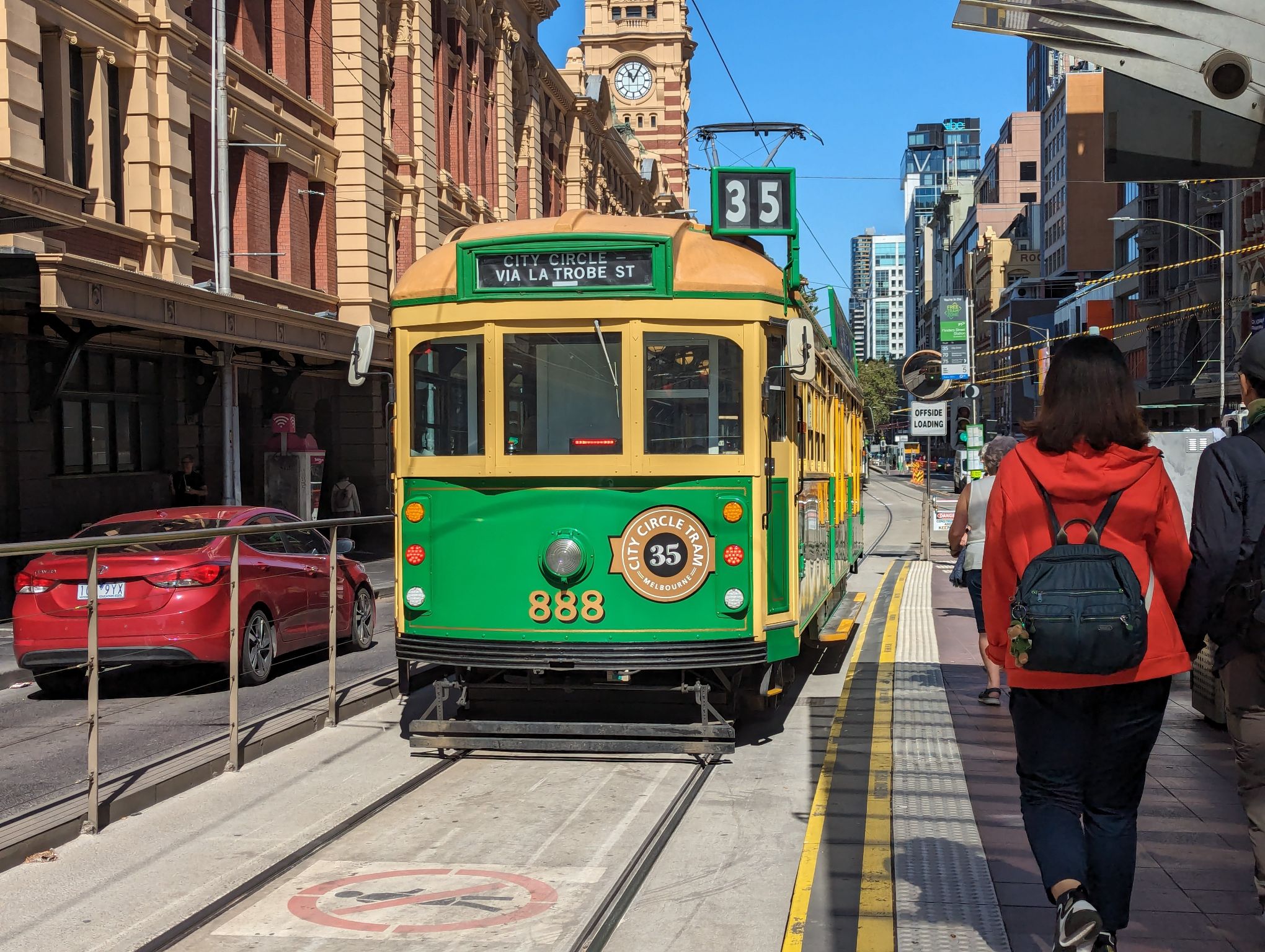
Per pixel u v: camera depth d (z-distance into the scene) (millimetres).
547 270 7621
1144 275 68438
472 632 7594
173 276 20906
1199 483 4059
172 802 6793
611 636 7461
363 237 29219
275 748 8133
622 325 7543
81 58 19328
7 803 6164
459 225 37750
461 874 5488
